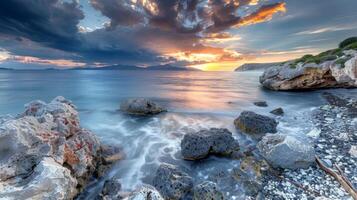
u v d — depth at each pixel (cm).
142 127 1445
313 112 1650
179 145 1121
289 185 716
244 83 5219
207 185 655
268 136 977
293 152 802
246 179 753
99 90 3800
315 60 2641
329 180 725
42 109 882
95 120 1630
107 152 976
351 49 2516
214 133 981
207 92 3466
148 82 6025
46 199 512
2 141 596
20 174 572
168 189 680
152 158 984
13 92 3319
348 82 2334
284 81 2889
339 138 1055
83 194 727
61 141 731
